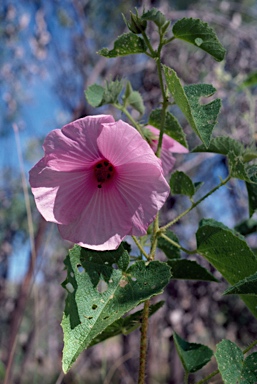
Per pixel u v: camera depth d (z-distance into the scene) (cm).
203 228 26
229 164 26
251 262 25
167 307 74
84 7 100
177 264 27
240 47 82
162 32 25
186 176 28
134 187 24
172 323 73
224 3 90
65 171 25
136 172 24
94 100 29
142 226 24
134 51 26
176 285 74
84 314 22
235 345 23
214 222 30
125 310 22
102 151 24
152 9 24
